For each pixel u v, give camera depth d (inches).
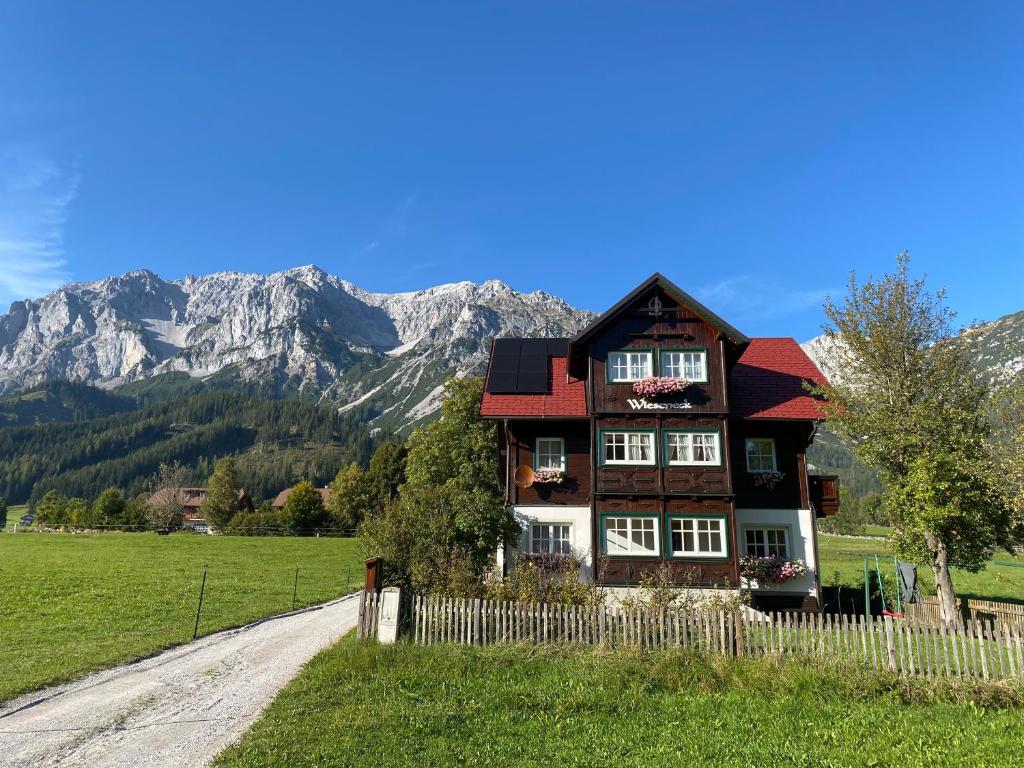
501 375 1220.5
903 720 488.7
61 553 2078.0
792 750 432.1
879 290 1035.9
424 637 661.9
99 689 585.9
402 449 3747.5
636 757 419.2
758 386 1170.0
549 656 617.6
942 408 975.0
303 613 1095.0
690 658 593.0
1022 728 470.9
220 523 3922.2
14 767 404.8
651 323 1110.4
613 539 1031.0
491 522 991.0
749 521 1072.8
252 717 501.4
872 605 1203.2
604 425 1074.7
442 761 404.8
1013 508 872.9
